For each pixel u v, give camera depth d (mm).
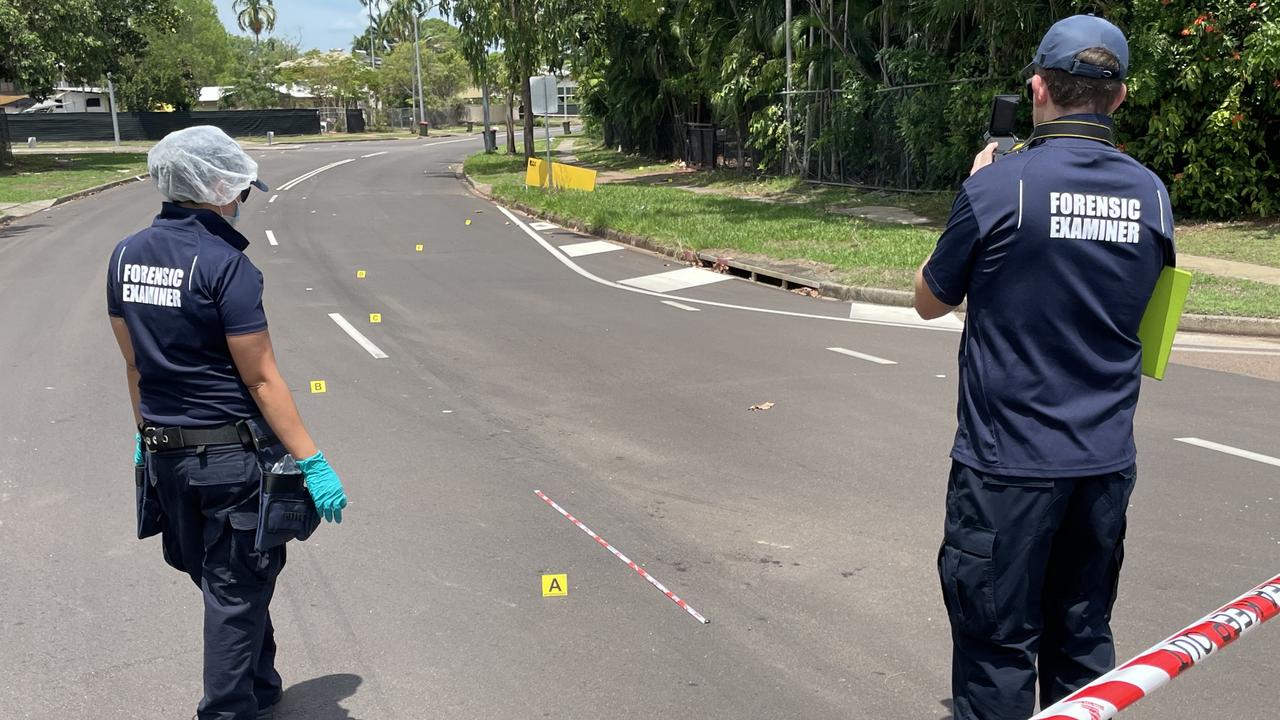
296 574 4789
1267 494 5605
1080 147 2592
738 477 6047
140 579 4750
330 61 96500
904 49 21266
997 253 2576
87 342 10031
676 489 5863
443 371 8781
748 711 3635
